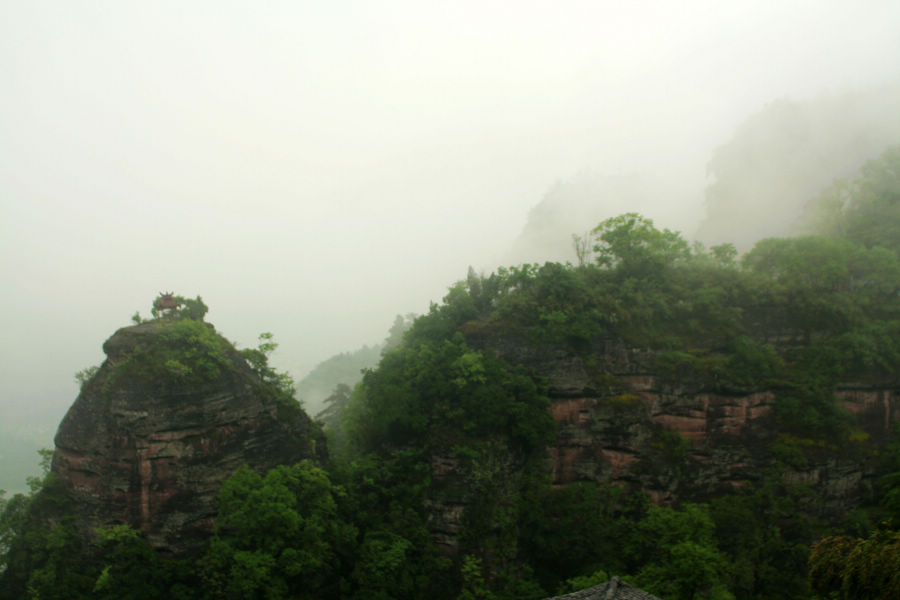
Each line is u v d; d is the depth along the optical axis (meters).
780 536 56.88
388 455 61.81
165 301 52.50
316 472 50.06
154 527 44.41
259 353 58.06
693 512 52.84
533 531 57.03
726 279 72.12
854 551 27.02
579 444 62.75
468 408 59.03
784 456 59.34
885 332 65.06
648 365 64.69
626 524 58.34
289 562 42.72
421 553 52.78
